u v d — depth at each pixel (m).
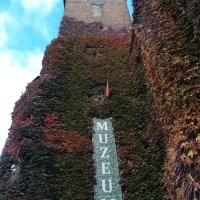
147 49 12.77
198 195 7.38
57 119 13.53
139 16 15.41
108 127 13.63
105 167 12.27
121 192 11.52
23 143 12.11
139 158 12.29
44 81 14.74
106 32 20.47
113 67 16.50
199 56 9.17
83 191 11.47
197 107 8.35
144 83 14.09
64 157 12.27
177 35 10.17
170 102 9.44
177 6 10.64
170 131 9.34
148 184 11.45
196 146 7.74
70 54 17.20
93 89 15.40
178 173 8.06
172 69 9.59
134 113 13.84
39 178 11.27
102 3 22.81
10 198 10.92
